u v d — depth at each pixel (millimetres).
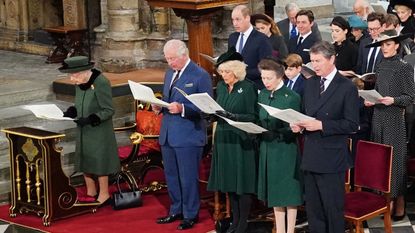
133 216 9031
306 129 7340
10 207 9211
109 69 12000
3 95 11078
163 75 11711
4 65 13500
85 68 9039
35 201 9086
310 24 9789
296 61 8266
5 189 9617
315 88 7477
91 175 9406
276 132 7742
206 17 9586
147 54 12344
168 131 8617
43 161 8797
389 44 8258
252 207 8719
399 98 8188
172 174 8758
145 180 10102
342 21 9398
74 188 9016
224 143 8180
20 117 10695
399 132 8406
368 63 9094
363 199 7898
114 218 8984
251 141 8078
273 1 13766
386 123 8391
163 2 9500
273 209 8539
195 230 8586
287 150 7754
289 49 9961
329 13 13047
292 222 7930
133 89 8250
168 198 9562
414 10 9742
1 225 8914
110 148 9211
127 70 12000
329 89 7383
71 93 11367
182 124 8562
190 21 9555
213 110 7891
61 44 13695
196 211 8695
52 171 8836
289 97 7719
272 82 7719
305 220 8617
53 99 11570
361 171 7988
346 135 7457
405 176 8523
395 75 8250
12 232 8719
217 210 8711
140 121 9602
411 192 9312
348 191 8234
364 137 8727
